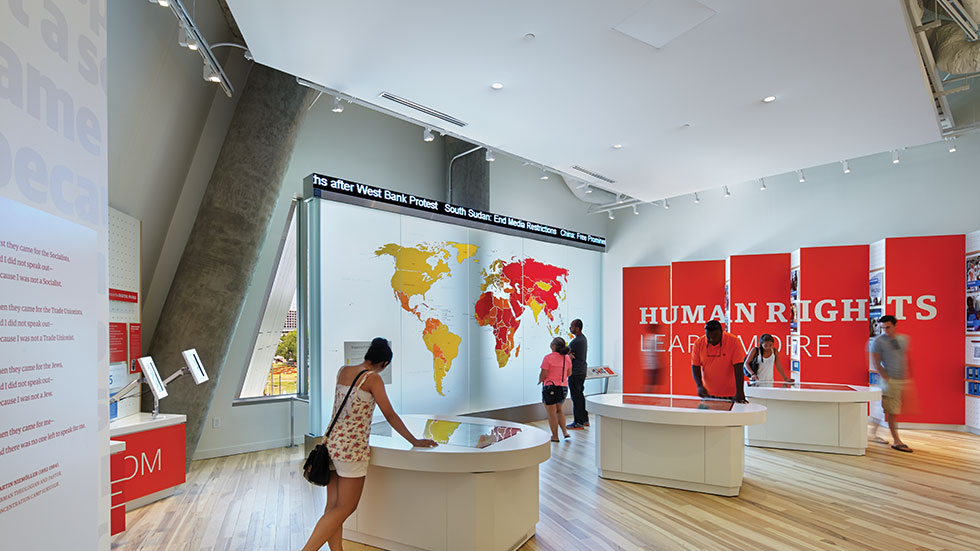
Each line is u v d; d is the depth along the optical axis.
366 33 3.98
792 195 10.12
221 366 6.27
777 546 3.87
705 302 10.14
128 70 4.54
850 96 5.03
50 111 1.37
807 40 4.05
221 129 6.65
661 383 10.41
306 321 7.63
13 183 1.20
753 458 6.45
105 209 1.69
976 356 7.84
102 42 1.69
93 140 1.62
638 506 4.73
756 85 4.82
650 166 7.27
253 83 6.41
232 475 5.86
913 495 5.04
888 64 4.42
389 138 8.78
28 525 1.16
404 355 7.42
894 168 9.06
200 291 6.06
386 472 3.86
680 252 11.55
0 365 1.06
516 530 3.84
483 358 8.65
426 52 4.26
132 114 4.86
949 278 8.13
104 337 1.67
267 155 6.41
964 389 8.05
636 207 12.27
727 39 4.04
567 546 3.88
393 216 7.37
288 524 4.38
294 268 7.74
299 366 7.67
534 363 9.66
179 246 6.40
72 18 1.50
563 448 7.07
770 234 10.35
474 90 4.96
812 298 8.91
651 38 4.02
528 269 9.66
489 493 3.58
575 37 4.02
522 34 3.98
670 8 3.63
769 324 9.50
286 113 6.55
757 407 5.27
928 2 5.85
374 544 3.92
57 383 1.31
